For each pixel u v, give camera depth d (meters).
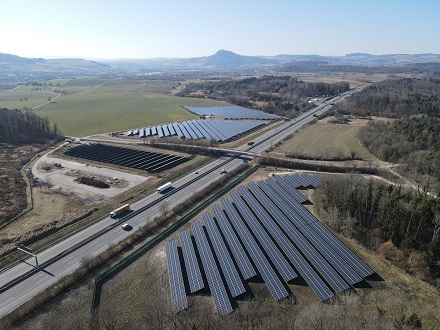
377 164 189.62
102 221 141.88
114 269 109.50
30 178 188.38
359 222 124.75
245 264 106.25
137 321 86.94
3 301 98.38
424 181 155.62
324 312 77.62
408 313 80.31
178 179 188.00
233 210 142.25
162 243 123.88
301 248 112.38
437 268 99.25
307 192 156.62
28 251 121.38
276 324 81.38
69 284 102.56
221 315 86.38
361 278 96.25
